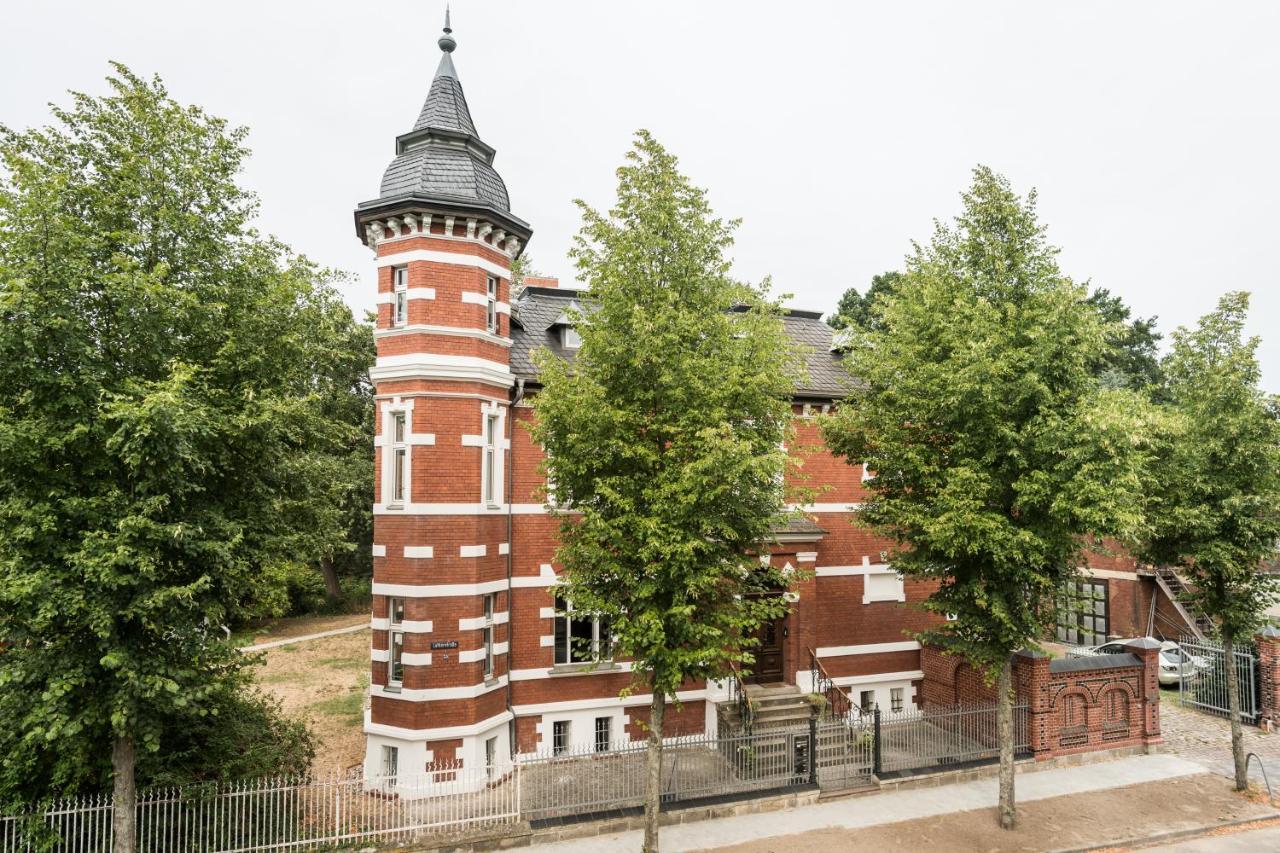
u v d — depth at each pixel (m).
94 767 10.31
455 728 14.26
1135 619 26.20
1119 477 10.77
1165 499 14.59
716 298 11.25
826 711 17.09
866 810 13.40
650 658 10.54
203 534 9.45
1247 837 12.70
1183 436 14.27
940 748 15.68
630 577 10.45
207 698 10.12
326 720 18.52
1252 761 16.02
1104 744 16.27
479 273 15.37
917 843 12.16
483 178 15.77
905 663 19.41
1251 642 18.84
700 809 12.89
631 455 10.43
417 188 15.07
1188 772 15.38
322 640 28.97
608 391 11.02
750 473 10.21
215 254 10.48
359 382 33.78
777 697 16.45
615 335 10.83
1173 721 19.05
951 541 12.01
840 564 19.00
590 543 10.87
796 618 17.67
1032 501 11.59
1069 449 11.09
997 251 12.80
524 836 11.90
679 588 10.38
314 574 32.81
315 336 13.83
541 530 16.39
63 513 8.84
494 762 14.62
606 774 14.67
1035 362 11.59
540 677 15.97
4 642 9.38
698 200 11.23
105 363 9.32
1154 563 15.30
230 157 11.09
